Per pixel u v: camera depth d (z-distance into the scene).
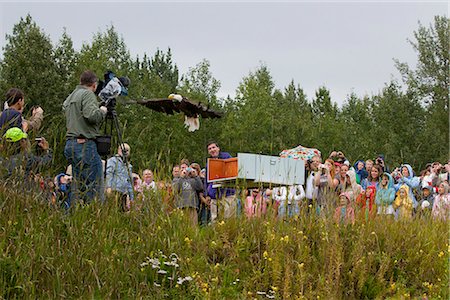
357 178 13.31
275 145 33.19
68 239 8.27
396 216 11.50
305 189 11.34
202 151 32.00
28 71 29.22
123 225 8.96
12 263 7.54
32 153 9.06
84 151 9.27
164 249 8.72
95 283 7.79
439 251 10.21
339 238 9.55
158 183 9.61
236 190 9.80
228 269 8.80
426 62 46.53
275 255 8.94
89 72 9.71
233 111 38.06
